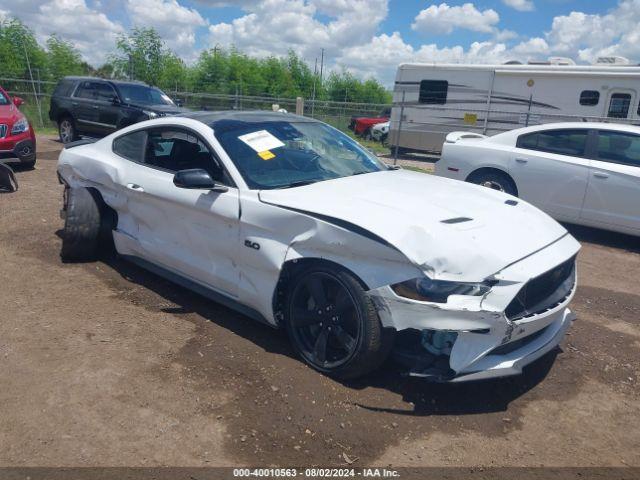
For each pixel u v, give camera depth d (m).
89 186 5.26
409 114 17.77
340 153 4.62
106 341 3.87
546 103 15.55
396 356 3.36
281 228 3.58
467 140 8.61
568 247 3.61
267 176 3.98
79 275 5.07
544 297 3.38
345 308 3.36
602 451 2.98
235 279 3.96
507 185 8.00
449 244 3.13
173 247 4.45
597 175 7.20
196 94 21.64
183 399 3.24
